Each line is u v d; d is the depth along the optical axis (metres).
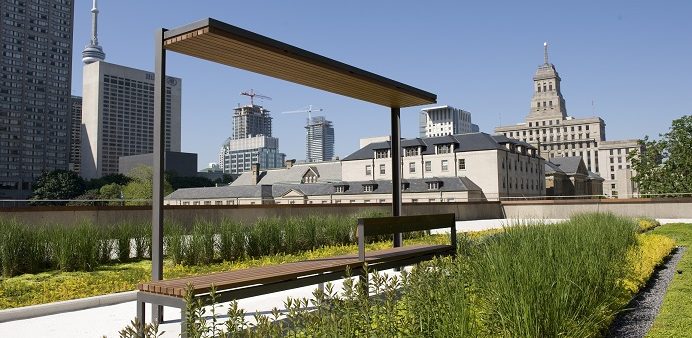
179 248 10.67
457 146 70.31
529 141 158.75
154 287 4.82
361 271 6.51
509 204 41.28
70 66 169.38
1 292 7.38
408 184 68.12
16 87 155.50
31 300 7.05
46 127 161.88
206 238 11.06
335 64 7.07
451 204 36.16
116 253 11.28
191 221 18.48
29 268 9.43
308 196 75.44
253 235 12.18
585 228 9.50
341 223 14.73
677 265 9.73
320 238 14.05
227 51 6.06
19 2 156.88
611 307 5.73
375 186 70.56
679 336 4.74
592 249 6.61
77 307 6.99
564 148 153.75
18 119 155.25
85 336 5.47
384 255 7.27
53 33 164.88
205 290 4.69
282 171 97.38
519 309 4.11
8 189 151.38
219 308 6.77
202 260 10.87
